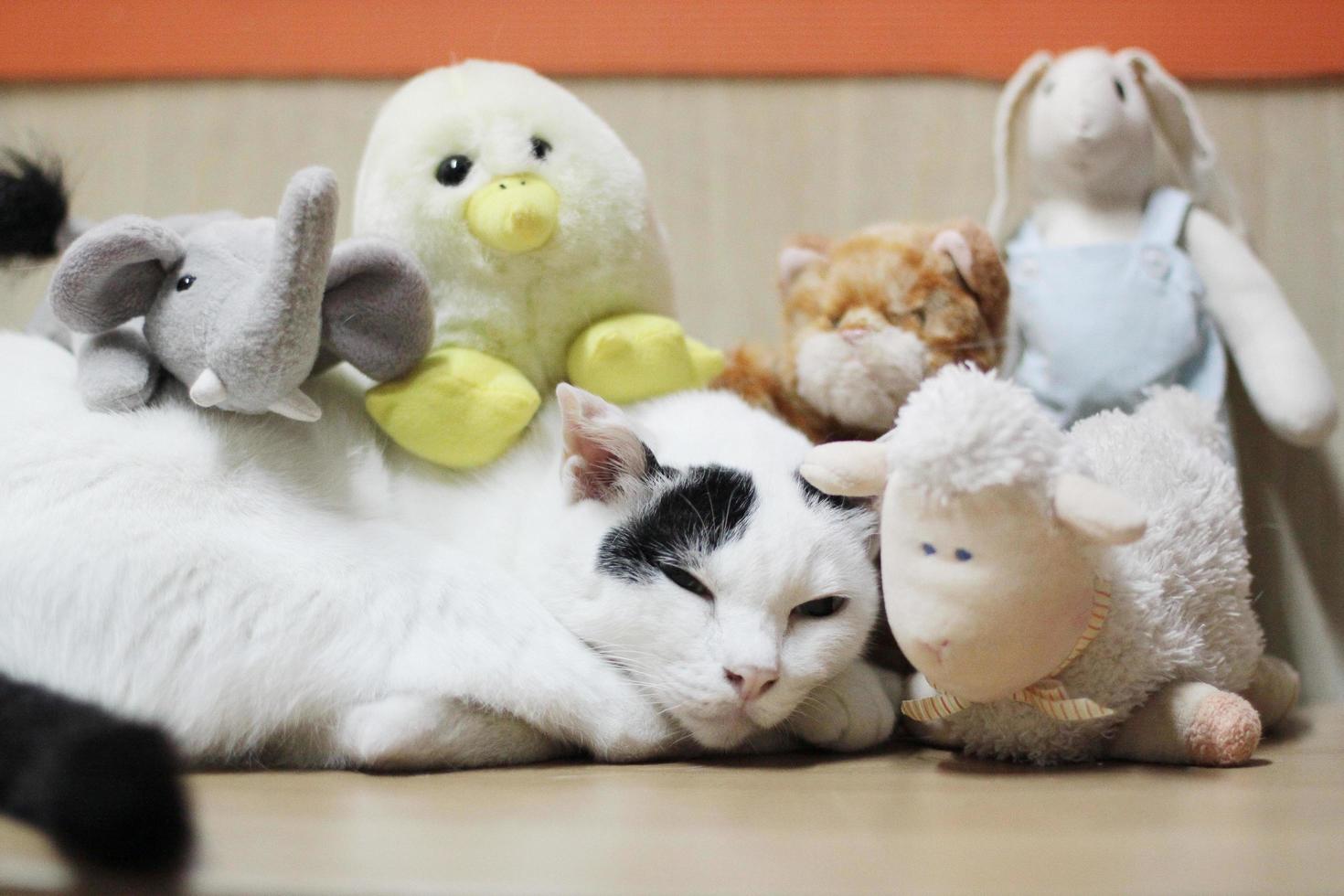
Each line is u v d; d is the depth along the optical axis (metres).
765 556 1.07
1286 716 1.39
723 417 1.22
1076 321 1.50
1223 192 1.66
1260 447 1.70
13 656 1.00
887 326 1.29
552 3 1.74
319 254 0.99
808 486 1.14
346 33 1.74
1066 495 0.91
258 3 1.74
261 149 1.75
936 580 0.96
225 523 1.05
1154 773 1.03
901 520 0.99
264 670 1.01
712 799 0.91
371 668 1.02
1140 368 1.48
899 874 0.68
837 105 1.76
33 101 1.76
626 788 0.96
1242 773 1.03
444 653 1.04
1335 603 1.71
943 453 0.92
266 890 0.63
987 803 0.90
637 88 1.76
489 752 1.06
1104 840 0.77
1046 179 1.61
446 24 1.73
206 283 1.05
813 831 0.79
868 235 1.39
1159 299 1.51
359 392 1.27
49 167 1.35
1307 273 1.75
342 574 1.05
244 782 0.97
